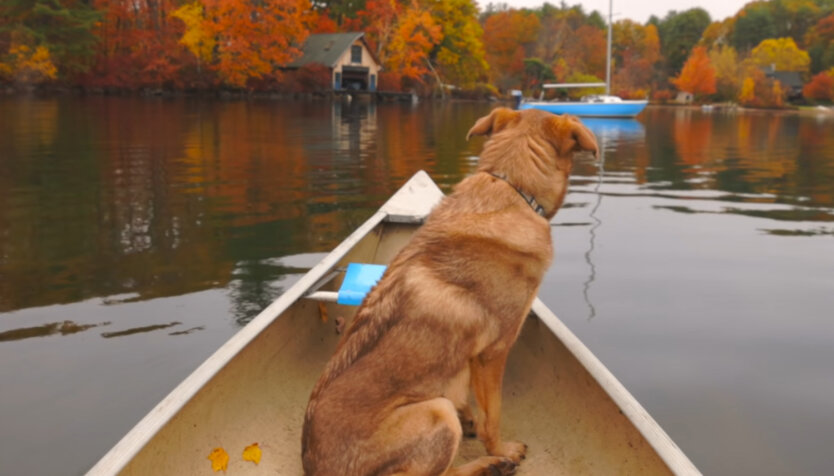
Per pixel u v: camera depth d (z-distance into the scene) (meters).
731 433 3.92
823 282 6.58
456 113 40.44
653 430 2.55
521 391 3.66
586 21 107.56
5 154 15.03
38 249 7.35
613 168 15.63
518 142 2.85
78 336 5.09
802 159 18.02
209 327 5.27
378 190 11.27
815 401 4.29
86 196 10.27
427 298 2.49
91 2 50.47
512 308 2.64
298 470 2.97
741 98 85.94
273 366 3.53
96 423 3.96
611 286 6.45
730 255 7.55
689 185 12.80
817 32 109.75
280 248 7.51
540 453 3.14
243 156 15.53
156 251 7.32
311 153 16.53
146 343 4.98
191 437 2.73
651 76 100.44
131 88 49.78
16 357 4.73
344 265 4.81
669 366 4.78
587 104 42.53
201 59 51.59
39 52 44.84
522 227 2.69
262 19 52.16
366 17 64.06
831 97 90.75
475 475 2.78
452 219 2.69
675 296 6.18
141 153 15.66
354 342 2.51
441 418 2.37
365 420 2.35
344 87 58.12
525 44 88.62
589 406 3.10
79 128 21.88
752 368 4.74
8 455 3.65
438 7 65.88
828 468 3.60
